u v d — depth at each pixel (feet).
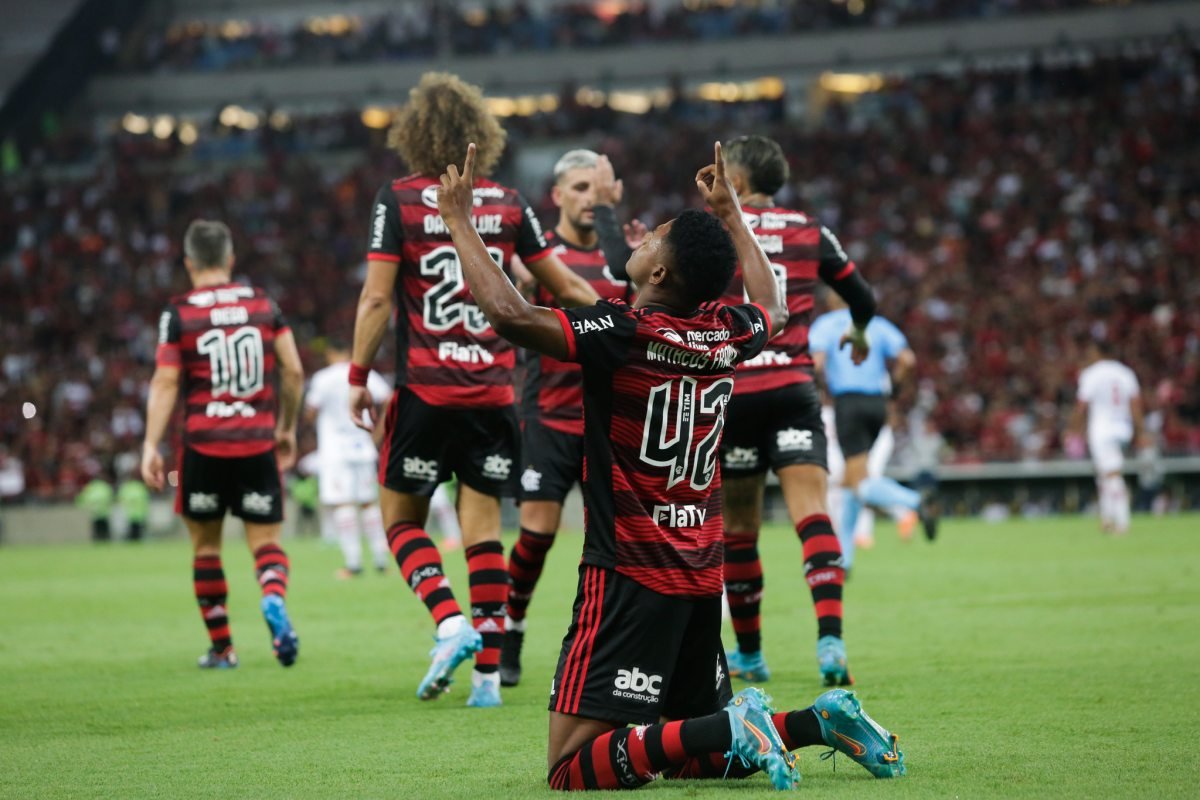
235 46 498.69
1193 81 414.00
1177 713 58.49
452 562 172.24
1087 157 403.95
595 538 45.11
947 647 81.92
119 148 480.23
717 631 46.55
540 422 76.02
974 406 309.42
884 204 404.98
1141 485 268.62
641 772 43.52
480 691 66.44
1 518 303.68
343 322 396.57
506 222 68.54
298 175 457.27
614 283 81.66
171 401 85.56
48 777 50.26
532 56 477.77
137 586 155.63
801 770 48.14
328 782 48.21
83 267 427.74
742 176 73.51
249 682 76.79
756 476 72.02
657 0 497.05
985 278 364.38
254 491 85.66
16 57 517.96
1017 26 440.86
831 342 129.80
